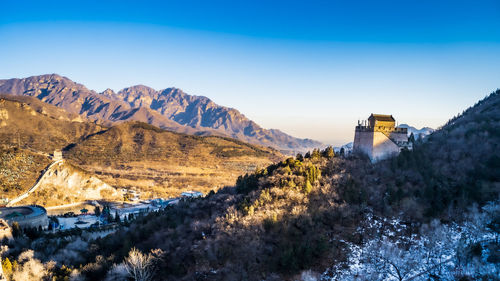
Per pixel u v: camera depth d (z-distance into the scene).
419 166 93.94
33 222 138.50
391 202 82.44
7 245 100.62
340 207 80.38
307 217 76.88
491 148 98.25
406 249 69.38
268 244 72.38
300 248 68.31
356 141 113.31
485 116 133.12
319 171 96.25
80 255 87.00
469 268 61.25
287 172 97.44
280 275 65.75
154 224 93.38
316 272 65.56
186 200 114.44
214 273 67.69
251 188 100.62
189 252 74.62
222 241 74.25
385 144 104.69
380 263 66.31
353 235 74.56
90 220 164.88
